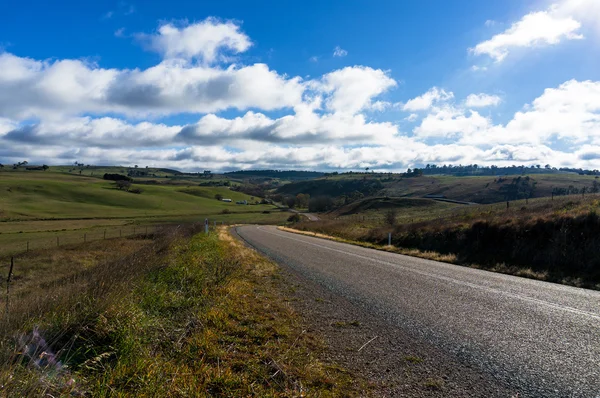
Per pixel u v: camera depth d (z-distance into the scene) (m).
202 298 6.06
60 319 4.05
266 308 5.94
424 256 14.30
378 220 44.41
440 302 6.48
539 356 3.99
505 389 3.28
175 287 6.69
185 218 81.38
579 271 9.33
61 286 5.66
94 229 51.22
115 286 5.11
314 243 20.20
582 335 4.65
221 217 87.81
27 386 2.70
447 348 4.28
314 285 8.13
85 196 109.88
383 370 3.70
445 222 19.36
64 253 27.03
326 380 3.43
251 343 4.31
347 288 7.77
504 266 11.03
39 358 3.11
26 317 4.09
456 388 3.31
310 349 4.23
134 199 115.06
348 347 4.32
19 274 18.41
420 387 3.34
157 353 3.80
